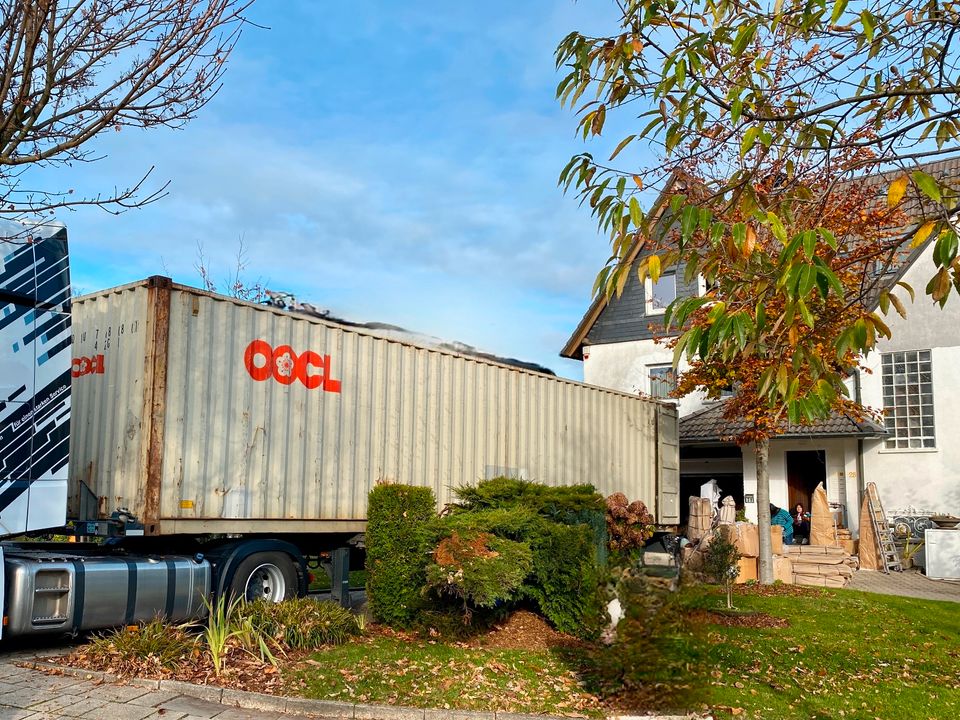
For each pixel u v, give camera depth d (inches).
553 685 279.3
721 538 498.0
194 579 332.2
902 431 800.9
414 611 362.9
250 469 358.3
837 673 320.5
